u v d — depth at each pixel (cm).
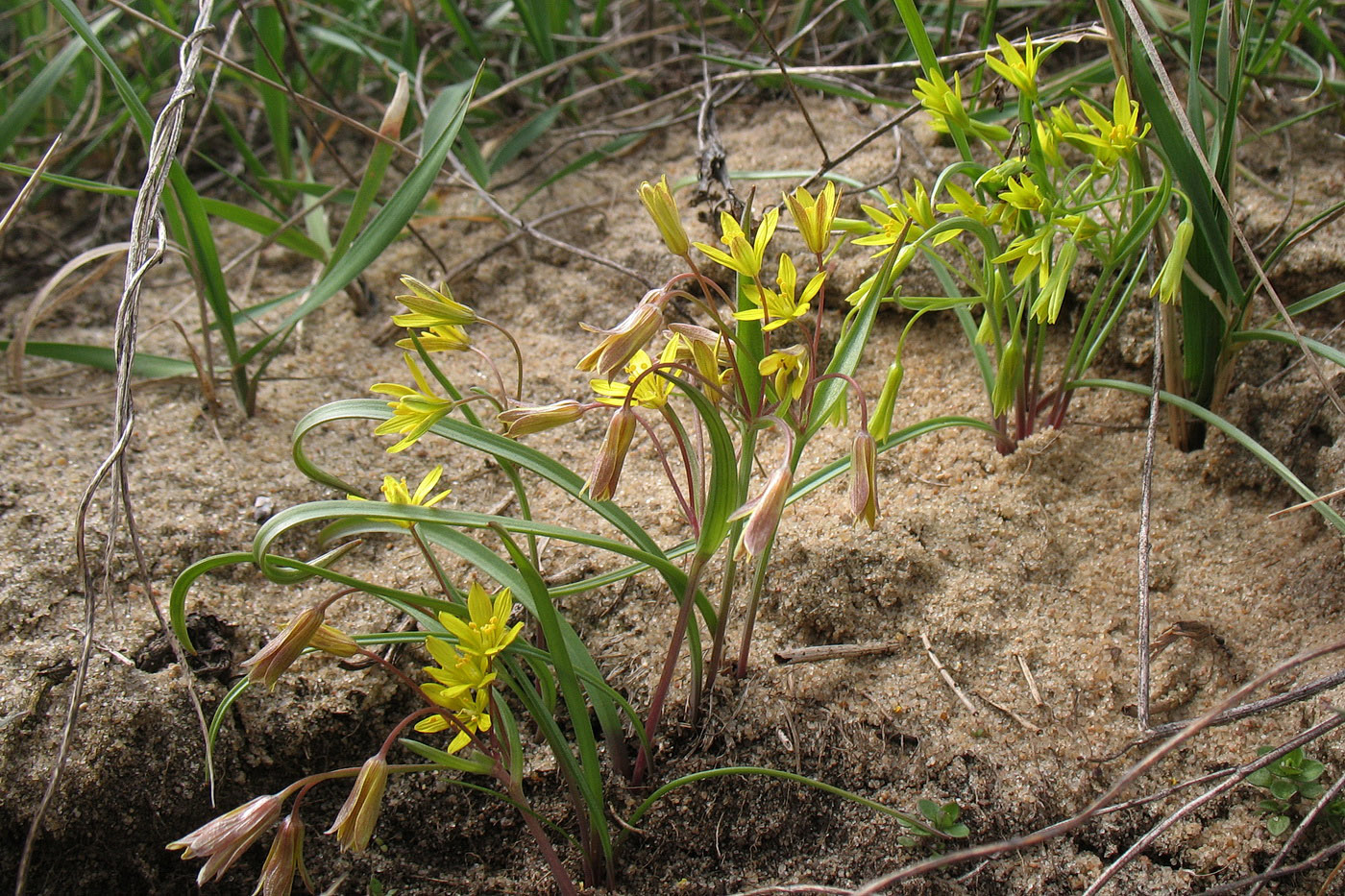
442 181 49
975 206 34
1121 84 33
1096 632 36
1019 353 36
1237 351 38
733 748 35
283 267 49
